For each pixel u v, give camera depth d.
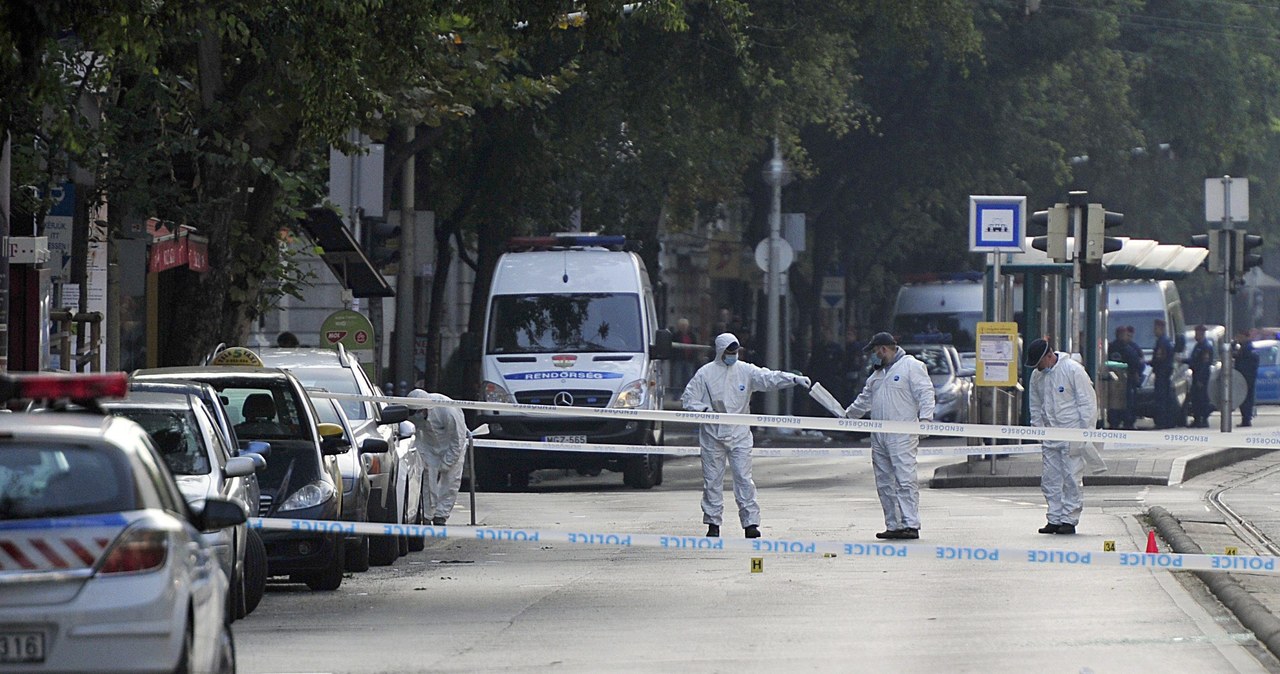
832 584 50.78
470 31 78.88
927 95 173.25
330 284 151.50
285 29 64.56
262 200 85.19
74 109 55.03
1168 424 149.62
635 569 56.62
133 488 26.66
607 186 145.75
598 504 86.94
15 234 66.81
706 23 122.62
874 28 144.12
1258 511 73.81
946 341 168.88
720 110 130.00
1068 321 119.62
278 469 51.41
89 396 28.77
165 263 87.50
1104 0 185.00
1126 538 63.50
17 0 42.66
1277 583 47.19
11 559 25.59
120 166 70.25
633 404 100.81
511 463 101.75
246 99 74.31
